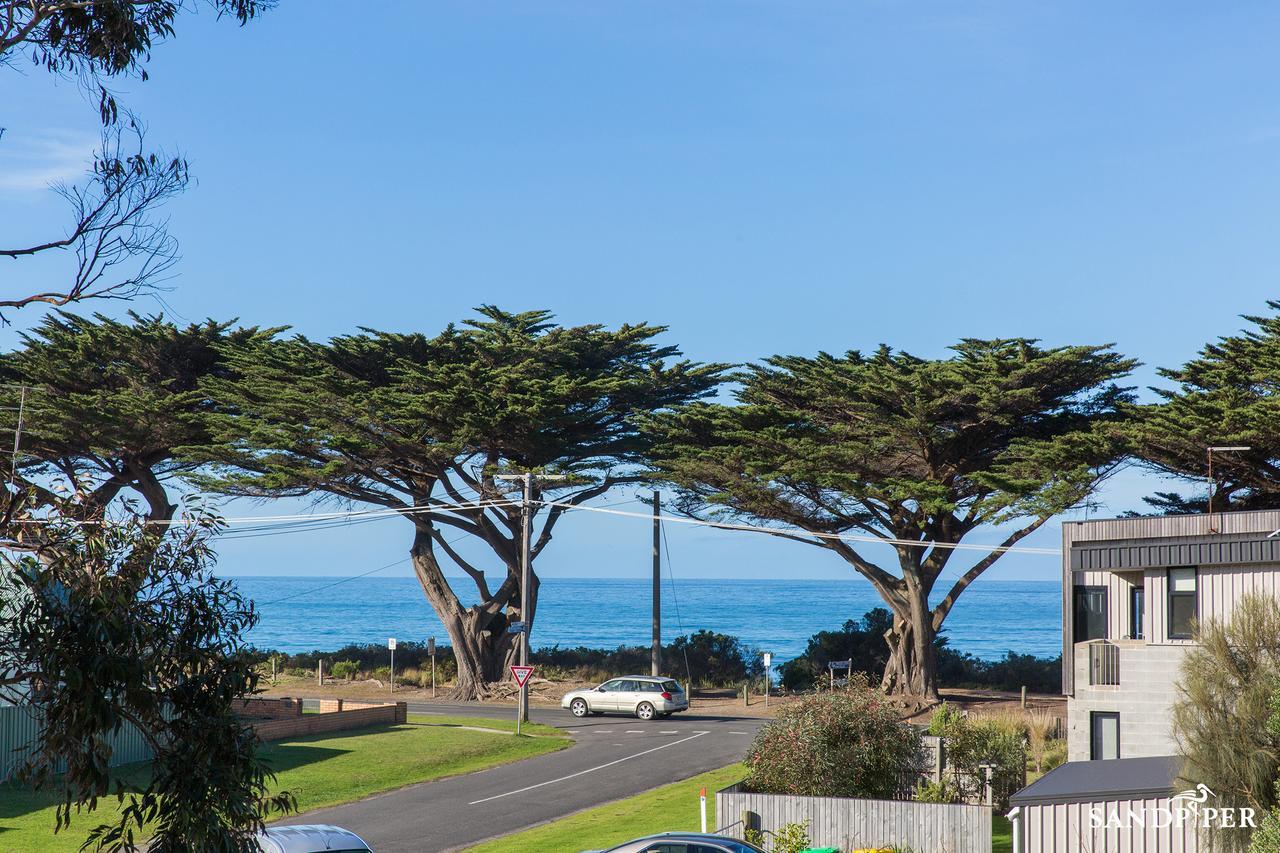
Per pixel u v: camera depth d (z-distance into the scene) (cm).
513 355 6084
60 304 1302
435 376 5781
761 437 5422
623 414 6188
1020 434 5412
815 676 6712
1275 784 1756
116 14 1428
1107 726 2762
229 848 1159
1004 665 7025
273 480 5666
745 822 2412
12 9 1357
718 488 5669
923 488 5153
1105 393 5428
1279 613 1917
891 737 2612
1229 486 5028
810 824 2372
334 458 5797
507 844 2553
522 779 3516
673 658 7425
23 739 3142
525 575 5022
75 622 1095
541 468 5688
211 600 1198
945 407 5253
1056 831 1978
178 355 6419
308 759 3712
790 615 19200
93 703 1078
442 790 3322
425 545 6512
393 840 2652
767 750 2592
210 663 1188
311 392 5812
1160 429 4738
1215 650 1875
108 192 1312
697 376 6197
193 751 1152
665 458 5894
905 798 2706
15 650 1095
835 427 5425
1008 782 2780
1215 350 5172
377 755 3831
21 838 2527
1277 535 2578
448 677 7038
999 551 5159
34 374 6225
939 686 6600
